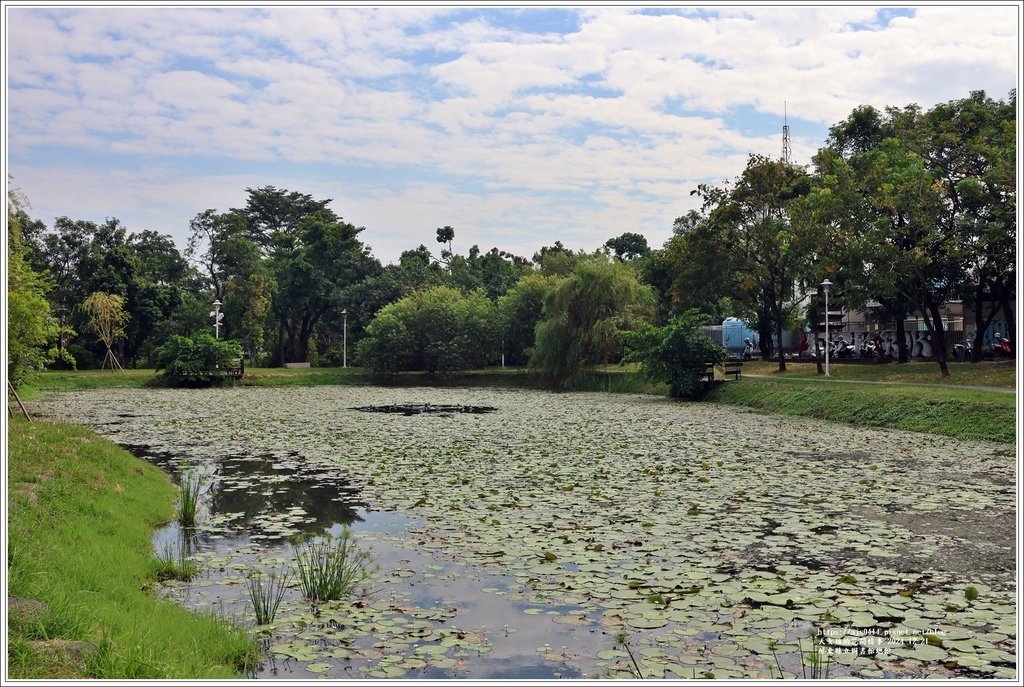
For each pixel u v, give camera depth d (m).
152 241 56.66
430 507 11.62
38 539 7.64
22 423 14.83
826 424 22.58
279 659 6.05
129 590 7.21
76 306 47.59
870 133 36.16
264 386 44.19
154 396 35.84
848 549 9.12
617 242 81.62
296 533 10.20
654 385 36.56
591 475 14.27
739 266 37.72
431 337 49.28
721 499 12.00
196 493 11.55
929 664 5.89
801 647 6.23
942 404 20.64
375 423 23.92
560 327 42.31
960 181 27.17
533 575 8.18
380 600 7.44
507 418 25.47
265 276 55.97
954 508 11.27
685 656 6.07
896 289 27.62
